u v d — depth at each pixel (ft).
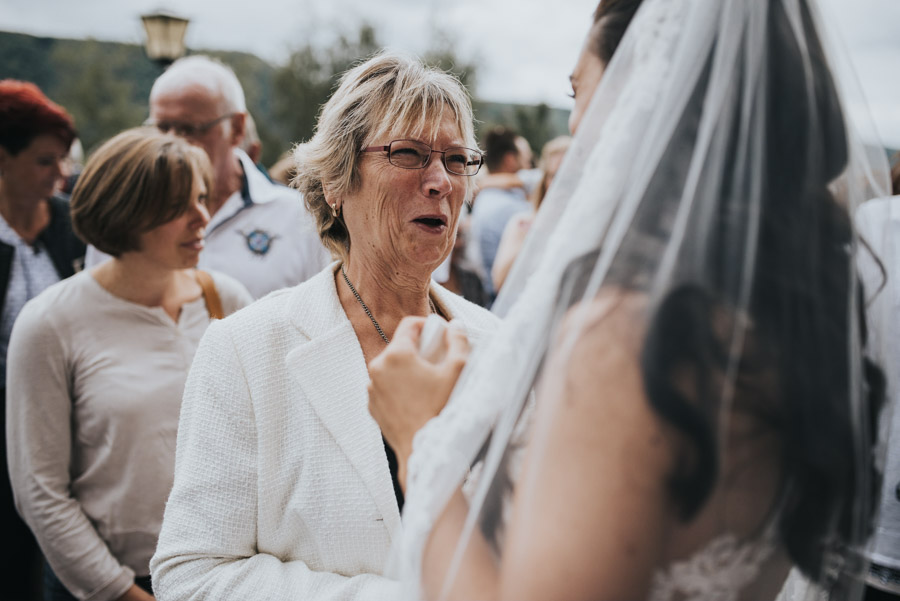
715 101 2.92
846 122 3.17
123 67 81.56
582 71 3.86
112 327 7.10
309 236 10.16
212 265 10.03
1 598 9.59
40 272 10.14
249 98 90.33
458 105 5.23
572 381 2.70
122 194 6.80
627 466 2.53
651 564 2.55
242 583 4.43
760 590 2.94
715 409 2.57
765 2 3.03
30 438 6.89
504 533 3.02
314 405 4.73
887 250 3.43
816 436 2.79
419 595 3.07
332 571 4.62
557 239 3.17
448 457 3.12
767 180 2.88
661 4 3.19
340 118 5.16
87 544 6.89
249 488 4.74
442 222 5.16
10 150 9.70
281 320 5.06
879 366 3.39
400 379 3.41
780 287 2.78
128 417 6.93
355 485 4.58
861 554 3.25
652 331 2.62
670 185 2.89
